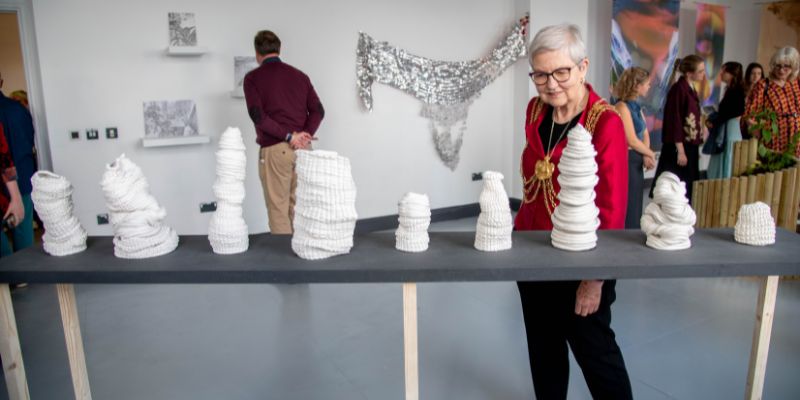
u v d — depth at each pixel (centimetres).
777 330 266
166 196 410
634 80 344
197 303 322
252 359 251
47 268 141
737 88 471
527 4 529
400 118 504
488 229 145
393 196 512
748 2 745
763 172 337
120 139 391
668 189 143
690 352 248
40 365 248
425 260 140
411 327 143
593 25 577
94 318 303
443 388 223
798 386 216
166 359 253
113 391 225
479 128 548
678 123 405
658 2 598
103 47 378
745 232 150
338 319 295
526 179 173
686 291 325
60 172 378
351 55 468
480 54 538
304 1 441
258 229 448
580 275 132
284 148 351
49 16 362
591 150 137
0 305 145
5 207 248
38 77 379
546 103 162
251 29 422
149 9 388
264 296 331
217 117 419
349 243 146
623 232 163
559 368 173
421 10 498
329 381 230
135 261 145
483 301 318
